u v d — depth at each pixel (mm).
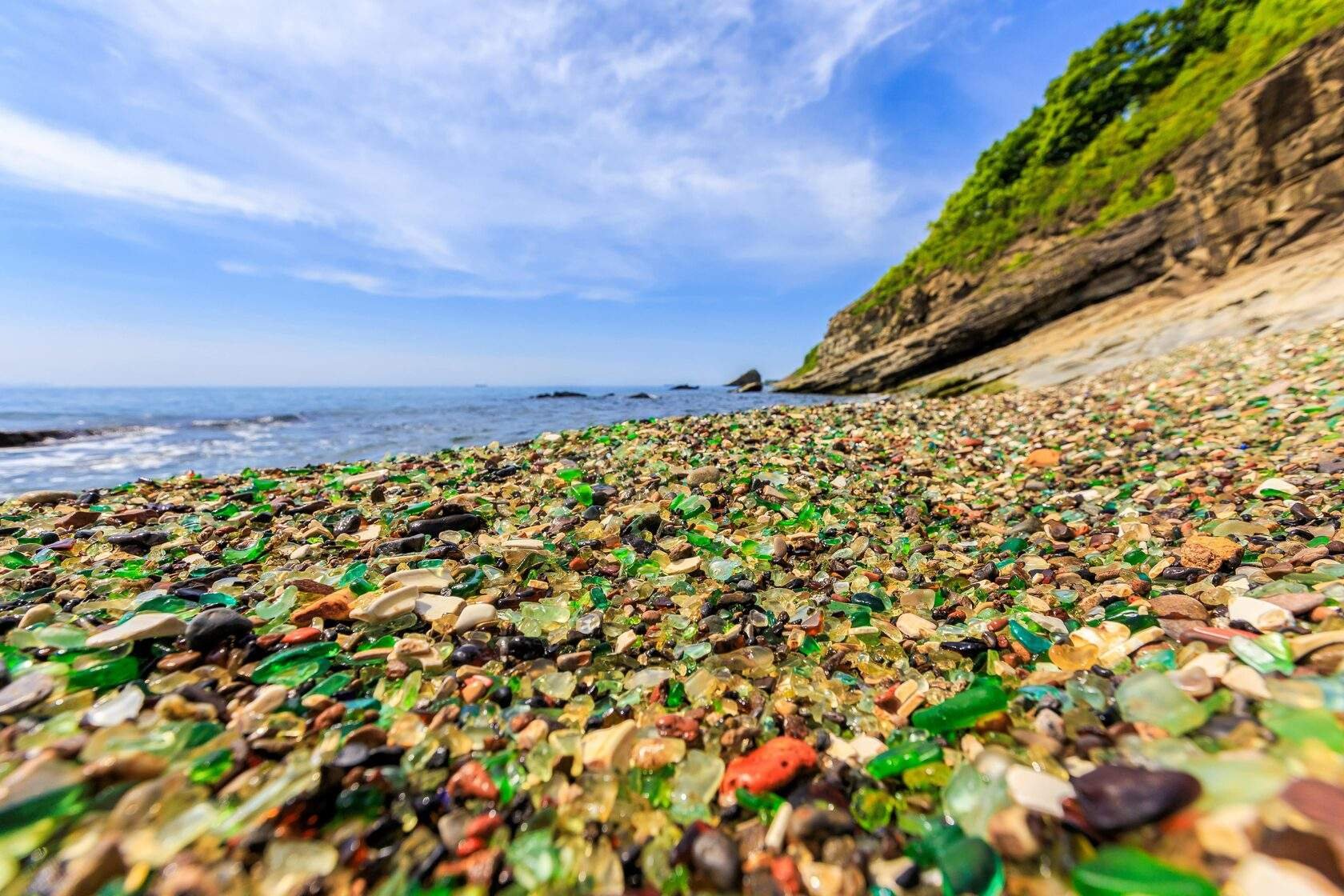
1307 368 8688
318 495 6145
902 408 14289
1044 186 35000
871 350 46281
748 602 3383
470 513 5062
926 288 41219
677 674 2621
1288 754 1603
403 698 2314
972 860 1472
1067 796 1580
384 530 4719
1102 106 36781
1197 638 2367
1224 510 4219
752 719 2258
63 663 2344
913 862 1534
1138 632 2572
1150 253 24578
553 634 2982
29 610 2961
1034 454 6977
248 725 2053
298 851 1553
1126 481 5668
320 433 17875
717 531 4746
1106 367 17281
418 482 6445
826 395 39188
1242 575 3066
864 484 6117
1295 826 1319
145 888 1441
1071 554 4055
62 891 1404
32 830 1547
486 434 16719
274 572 3838
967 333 30375
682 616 3234
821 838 1616
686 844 1605
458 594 3479
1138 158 28188
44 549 4449
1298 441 5727
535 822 1699
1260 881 1240
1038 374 20016
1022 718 2131
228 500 6168
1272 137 19594
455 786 1806
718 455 7434
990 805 1622
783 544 4336
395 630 2969
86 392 81438
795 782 1840
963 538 4617
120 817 1613
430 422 21031
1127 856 1384
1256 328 13977
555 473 6605
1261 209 19641
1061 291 27156
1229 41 31578
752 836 1659
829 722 2223
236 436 17297
